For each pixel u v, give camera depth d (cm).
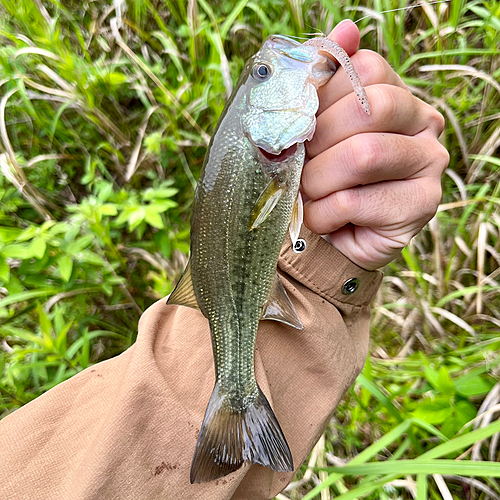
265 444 22
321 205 23
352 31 22
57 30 44
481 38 43
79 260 37
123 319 45
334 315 24
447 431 32
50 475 20
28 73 47
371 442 36
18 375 37
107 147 47
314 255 24
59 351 34
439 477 32
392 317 42
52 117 48
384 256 24
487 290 40
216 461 21
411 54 44
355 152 21
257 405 23
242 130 24
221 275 24
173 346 23
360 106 21
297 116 23
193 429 21
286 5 41
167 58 52
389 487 33
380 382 38
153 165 49
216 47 42
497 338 36
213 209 24
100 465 20
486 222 39
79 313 43
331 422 37
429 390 35
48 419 21
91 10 51
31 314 41
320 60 23
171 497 20
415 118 22
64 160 49
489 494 31
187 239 44
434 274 42
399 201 22
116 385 22
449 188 43
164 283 42
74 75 43
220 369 23
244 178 24
